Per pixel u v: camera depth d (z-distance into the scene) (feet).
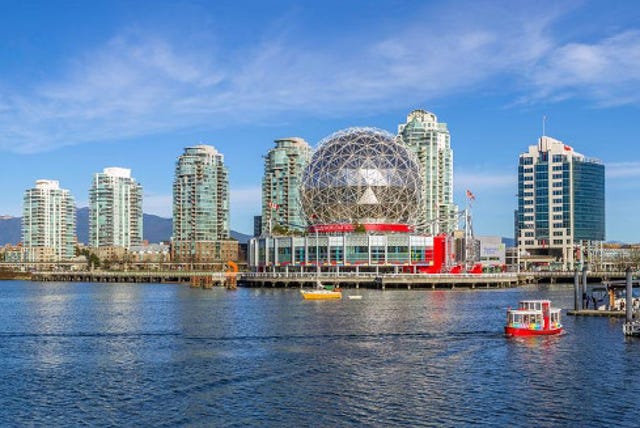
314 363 248.73
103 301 545.85
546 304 314.14
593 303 426.51
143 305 493.36
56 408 194.39
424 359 255.91
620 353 265.75
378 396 204.23
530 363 248.32
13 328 353.72
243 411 190.19
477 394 206.18
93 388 215.51
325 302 490.90
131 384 220.02
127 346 289.94
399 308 437.17
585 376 227.81
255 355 264.31
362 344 287.89
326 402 198.39
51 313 437.58
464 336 308.60
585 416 185.26
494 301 493.77
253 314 405.39
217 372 235.20
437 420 182.39
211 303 496.64
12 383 222.89
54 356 268.41
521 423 180.04
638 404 195.72
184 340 303.68
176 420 182.91
